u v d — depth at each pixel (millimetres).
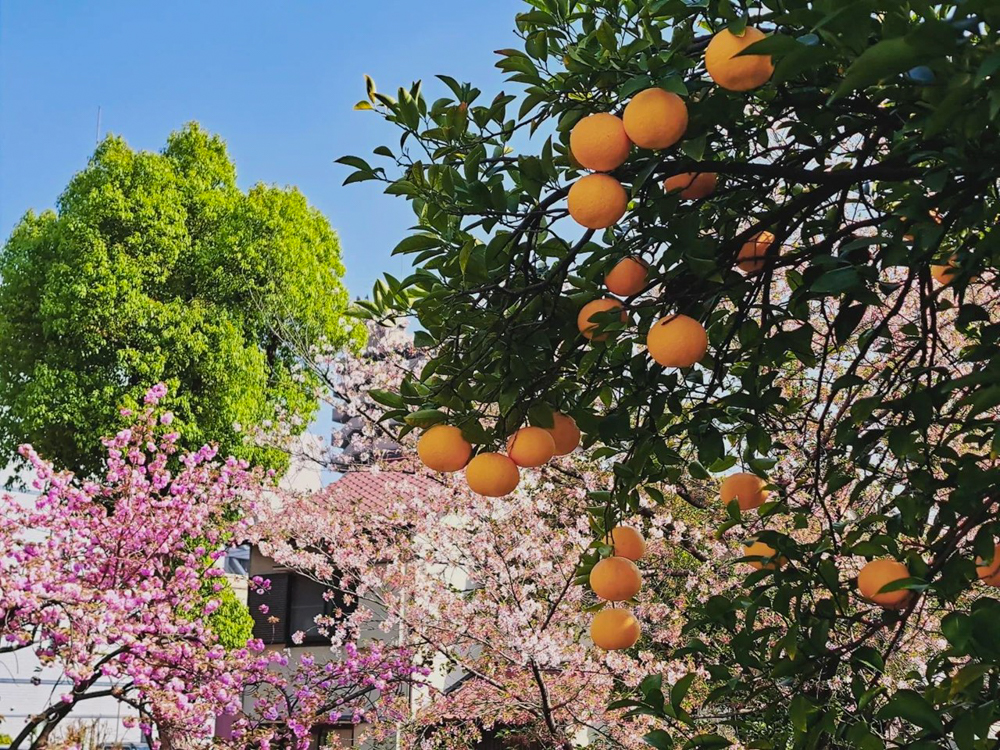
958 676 1169
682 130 1283
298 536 6879
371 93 1641
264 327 12266
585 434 1912
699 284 1543
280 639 10695
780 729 1789
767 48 1083
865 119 1528
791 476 3764
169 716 4988
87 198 11820
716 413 1835
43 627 4926
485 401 1657
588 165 1341
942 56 918
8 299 11867
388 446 7387
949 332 4051
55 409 10914
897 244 1420
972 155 1300
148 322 11352
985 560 1373
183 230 12281
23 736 4758
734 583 5449
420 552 6172
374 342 7070
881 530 2139
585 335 1688
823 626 1548
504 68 1530
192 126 13227
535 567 5941
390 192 1689
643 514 5832
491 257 1597
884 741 1293
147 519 6031
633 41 1340
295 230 13125
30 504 10914
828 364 4383
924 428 1603
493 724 6621
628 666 5340
